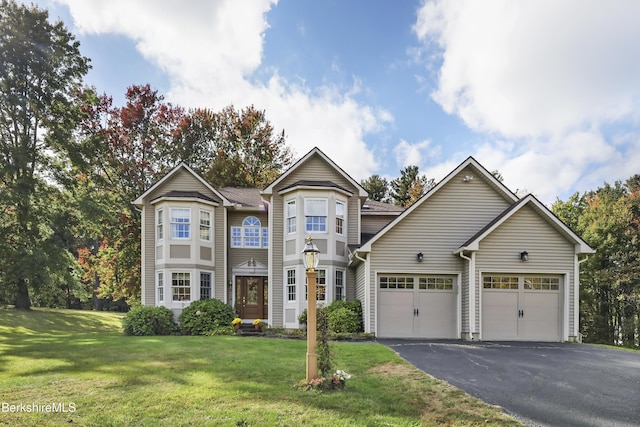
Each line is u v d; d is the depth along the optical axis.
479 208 14.52
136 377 7.21
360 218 18.03
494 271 13.48
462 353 10.20
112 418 5.16
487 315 13.47
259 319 17.34
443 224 14.38
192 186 18.16
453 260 14.21
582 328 27.59
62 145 21.25
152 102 28.91
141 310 15.54
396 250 14.17
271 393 6.18
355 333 13.72
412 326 14.02
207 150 33.12
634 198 29.22
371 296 13.94
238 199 19.45
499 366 8.52
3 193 18.59
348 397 5.99
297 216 16.22
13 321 19.50
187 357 9.17
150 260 17.45
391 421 5.05
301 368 7.91
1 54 19.09
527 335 13.40
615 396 6.35
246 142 34.56
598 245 26.84
